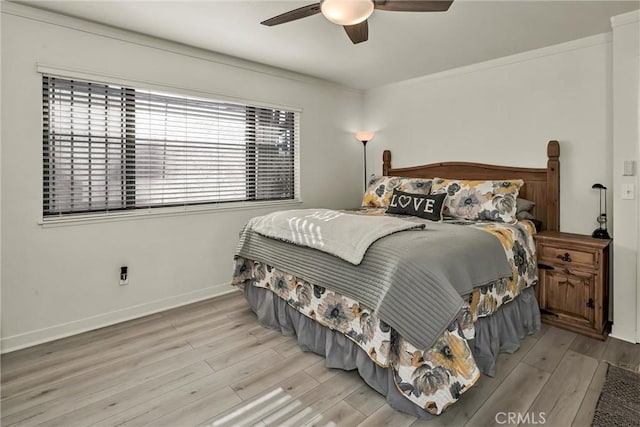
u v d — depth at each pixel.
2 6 2.27
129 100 2.86
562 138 3.05
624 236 2.45
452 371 1.67
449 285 1.67
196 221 3.27
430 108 4.01
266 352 2.30
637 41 2.37
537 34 2.82
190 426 1.62
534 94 3.21
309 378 2.00
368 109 4.68
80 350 2.34
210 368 2.11
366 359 1.89
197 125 3.27
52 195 2.55
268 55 3.33
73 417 1.68
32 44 2.38
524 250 2.56
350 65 3.64
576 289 2.57
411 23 2.61
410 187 3.56
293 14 1.99
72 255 2.61
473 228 2.38
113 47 2.71
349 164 4.62
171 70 3.02
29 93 2.39
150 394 1.86
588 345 2.38
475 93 3.62
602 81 2.82
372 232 2.00
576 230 2.99
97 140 2.72
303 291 2.33
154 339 2.50
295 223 2.45
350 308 1.97
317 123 4.22
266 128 3.79
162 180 3.08
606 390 1.86
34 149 2.42
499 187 3.03
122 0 2.28
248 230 2.88
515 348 2.29
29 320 2.44
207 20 2.58
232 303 3.22
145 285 2.97
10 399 1.82
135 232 2.90
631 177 2.41
